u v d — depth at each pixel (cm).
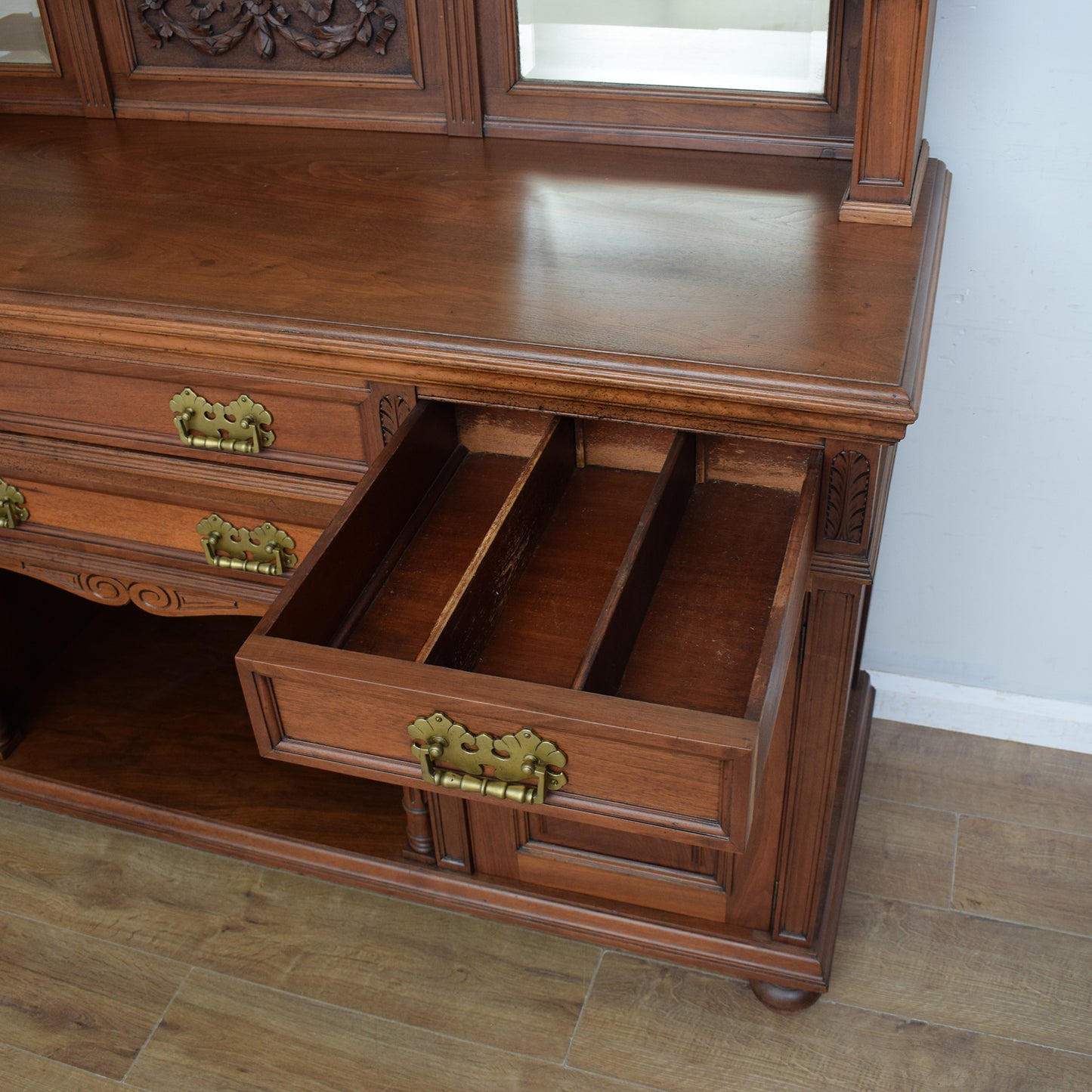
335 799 155
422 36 139
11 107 159
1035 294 139
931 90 130
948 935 145
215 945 148
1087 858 154
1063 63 124
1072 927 145
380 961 145
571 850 135
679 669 101
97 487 130
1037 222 134
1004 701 172
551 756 85
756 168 132
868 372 93
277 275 113
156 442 122
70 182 136
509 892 140
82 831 164
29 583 175
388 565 111
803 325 100
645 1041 135
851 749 162
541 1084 131
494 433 124
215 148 145
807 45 127
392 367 105
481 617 103
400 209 126
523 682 84
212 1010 140
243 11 143
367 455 116
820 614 108
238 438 118
